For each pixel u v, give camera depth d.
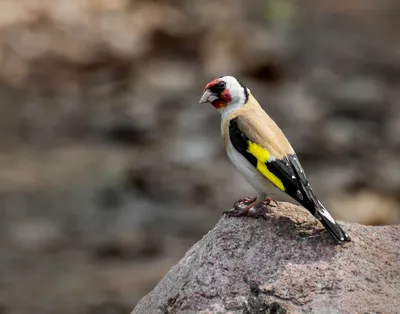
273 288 6.92
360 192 17.11
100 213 16.44
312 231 7.35
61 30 28.84
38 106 23.80
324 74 26.97
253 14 32.53
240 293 6.99
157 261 14.28
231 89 7.63
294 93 24.70
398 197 17.00
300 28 32.28
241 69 27.12
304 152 19.47
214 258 7.20
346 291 6.86
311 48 29.80
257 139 7.35
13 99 24.39
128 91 24.95
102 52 27.73
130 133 21.16
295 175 7.23
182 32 28.77
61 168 18.91
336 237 7.13
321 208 7.21
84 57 27.47
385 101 24.02
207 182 17.58
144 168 18.42
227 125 7.55
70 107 23.53
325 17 33.75
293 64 28.08
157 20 29.97
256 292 6.96
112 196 17.11
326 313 6.71
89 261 14.34
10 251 14.79
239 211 7.50
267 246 7.23
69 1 30.41
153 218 16.14
